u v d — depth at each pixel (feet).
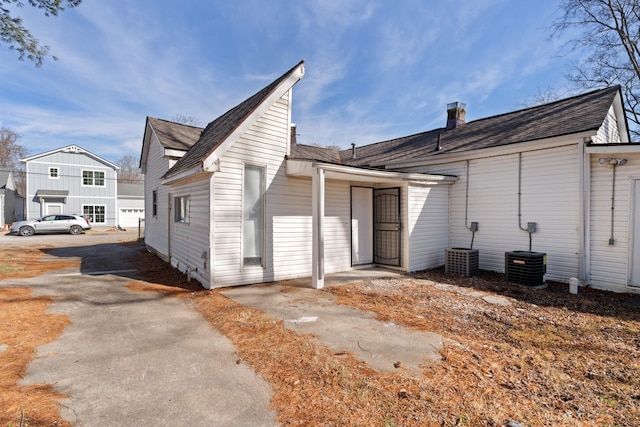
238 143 21.75
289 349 11.80
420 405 8.20
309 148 40.52
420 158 33.78
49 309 16.78
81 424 7.45
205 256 21.48
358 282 23.50
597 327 14.70
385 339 12.84
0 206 82.89
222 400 8.55
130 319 15.52
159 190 36.63
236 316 15.70
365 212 30.14
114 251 43.04
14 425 7.24
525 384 9.44
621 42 48.73
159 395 8.80
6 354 11.26
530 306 17.92
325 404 8.28
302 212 25.32
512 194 26.81
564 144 23.45
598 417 7.84
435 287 22.13
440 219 30.55
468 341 12.81
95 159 88.22
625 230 21.18
